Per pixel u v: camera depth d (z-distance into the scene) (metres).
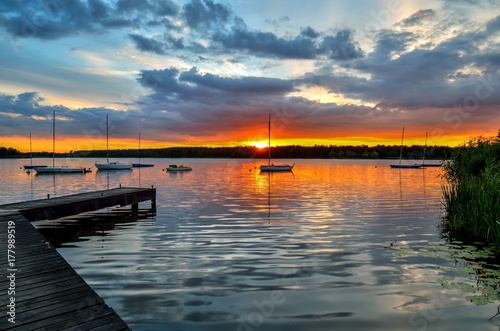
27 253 7.11
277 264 7.82
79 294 5.06
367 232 11.19
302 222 13.08
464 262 7.80
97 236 10.91
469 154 14.80
